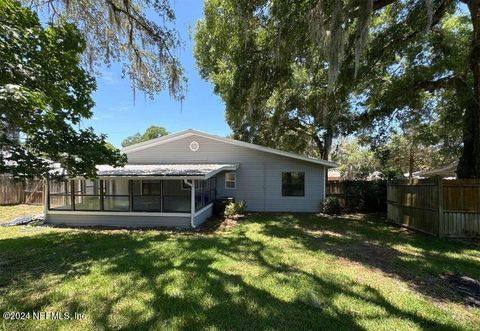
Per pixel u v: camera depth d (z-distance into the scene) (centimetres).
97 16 807
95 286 431
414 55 1041
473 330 321
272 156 1430
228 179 1455
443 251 663
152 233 882
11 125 540
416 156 2792
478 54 852
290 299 390
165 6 802
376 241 765
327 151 1916
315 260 581
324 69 1056
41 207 1522
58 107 583
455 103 1148
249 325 323
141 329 313
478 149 903
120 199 1143
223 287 428
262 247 685
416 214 918
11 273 490
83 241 747
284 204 1424
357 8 703
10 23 497
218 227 995
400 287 445
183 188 1282
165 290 416
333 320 336
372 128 1404
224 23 976
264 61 916
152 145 1494
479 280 480
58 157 672
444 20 1048
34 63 534
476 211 785
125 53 873
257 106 1057
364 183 1480
